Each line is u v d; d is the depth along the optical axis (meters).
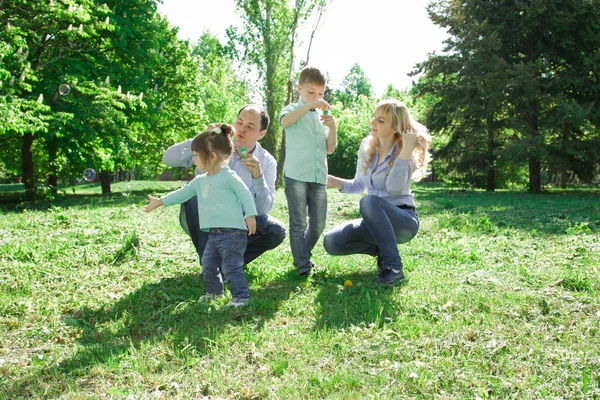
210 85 40.84
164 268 5.44
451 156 26.67
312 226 5.24
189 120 27.42
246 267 5.44
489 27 23.11
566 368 2.75
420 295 4.19
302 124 5.07
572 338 3.19
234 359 2.97
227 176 4.24
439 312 3.75
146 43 20.67
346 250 5.24
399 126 4.80
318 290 4.50
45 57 16.30
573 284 4.40
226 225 4.20
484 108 23.34
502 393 2.51
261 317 3.76
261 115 5.14
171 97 26.00
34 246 6.22
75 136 17.72
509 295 4.12
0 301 4.10
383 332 3.33
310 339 3.26
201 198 4.31
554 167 22.39
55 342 3.38
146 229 7.70
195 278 5.00
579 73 22.34
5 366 2.94
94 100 16.83
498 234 7.62
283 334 3.37
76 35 15.62
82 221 8.45
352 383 2.65
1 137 18.36
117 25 18.61
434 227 8.57
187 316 3.81
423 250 6.33
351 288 4.58
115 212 10.05
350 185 5.51
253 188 5.10
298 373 2.80
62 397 2.58
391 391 2.55
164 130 26.39
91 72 18.33
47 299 4.27
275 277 5.10
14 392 2.64
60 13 14.18
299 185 5.07
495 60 22.36
